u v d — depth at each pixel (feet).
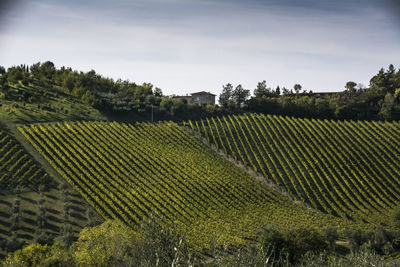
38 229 137.80
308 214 200.13
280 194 219.82
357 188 227.61
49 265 88.07
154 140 256.73
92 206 165.99
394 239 159.02
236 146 270.26
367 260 52.11
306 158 254.47
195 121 313.94
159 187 198.59
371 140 281.13
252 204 203.10
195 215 180.96
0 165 175.83
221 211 189.88
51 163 191.72
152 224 41.57
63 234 133.80
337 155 260.21
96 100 293.02
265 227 165.89
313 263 50.75
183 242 39.93
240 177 230.89
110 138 242.99
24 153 192.95
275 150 267.18
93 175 194.49
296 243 127.54
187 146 260.42
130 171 209.26
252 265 38.40
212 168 233.35
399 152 264.72
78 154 211.41
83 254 92.17
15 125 223.92
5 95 271.28
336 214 205.36
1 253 119.14
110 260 87.35
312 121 321.11
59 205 159.33
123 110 291.58
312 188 226.17
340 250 155.43
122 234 99.04
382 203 214.28
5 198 154.10
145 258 39.24
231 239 152.35
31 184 169.89
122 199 178.60
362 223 193.88
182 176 217.97
